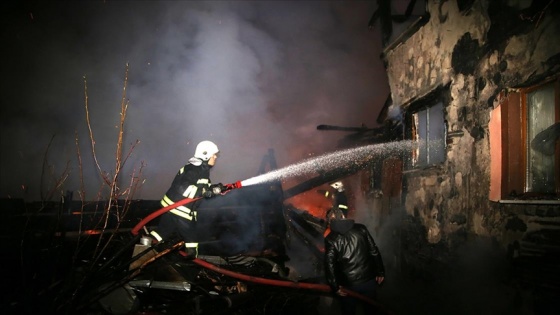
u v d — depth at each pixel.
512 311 4.60
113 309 3.70
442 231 6.23
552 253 4.07
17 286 3.67
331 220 4.89
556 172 4.16
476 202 5.40
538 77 4.36
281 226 6.60
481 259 5.20
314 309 5.17
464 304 5.50
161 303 3.97
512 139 4.77
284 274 5.07
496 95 5.05
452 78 6.11
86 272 3.52
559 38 4.08
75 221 4.74
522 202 4.42
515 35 4.75
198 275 4.34
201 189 4.51
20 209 4.47
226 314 3.76
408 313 6.09
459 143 5.86
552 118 4.32
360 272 4.64
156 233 4.50
